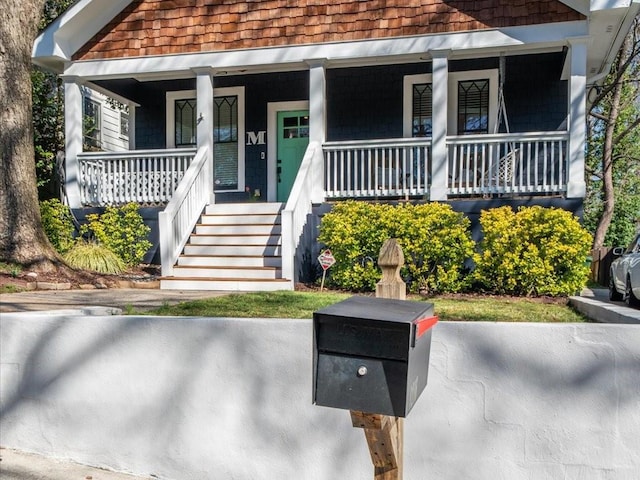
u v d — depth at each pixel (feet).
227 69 32.73
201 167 31.65
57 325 10.59
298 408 9.30
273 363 9.41
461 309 20.34
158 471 9.90
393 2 30.35
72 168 33.35
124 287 27.09
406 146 29.96
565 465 8.32
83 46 33.58
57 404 10.50
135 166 37.40
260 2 31.94
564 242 25.22
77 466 10.27
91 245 30.37
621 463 8.17
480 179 30.83
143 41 33.04
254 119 39.42
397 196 30.50
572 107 28.07
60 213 32.17
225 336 9.64
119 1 33.09
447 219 26.32
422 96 36.45
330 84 37.50
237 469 9.53
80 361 10.39
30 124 26.73
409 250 26.17
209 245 29.53
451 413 8.65
